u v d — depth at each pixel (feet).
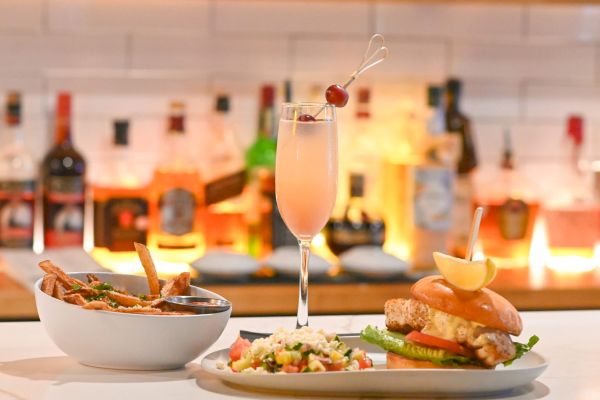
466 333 4.54
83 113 10.43
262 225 10.00
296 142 5.13
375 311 9.05
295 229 5.22
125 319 4.58
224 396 4.35
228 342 5.41
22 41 10.30
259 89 10.65
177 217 9.76
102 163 10.47
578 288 9.29
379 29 10.82
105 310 4.61
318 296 8.93
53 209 9.70
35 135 10.37
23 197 9.69
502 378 4.37
